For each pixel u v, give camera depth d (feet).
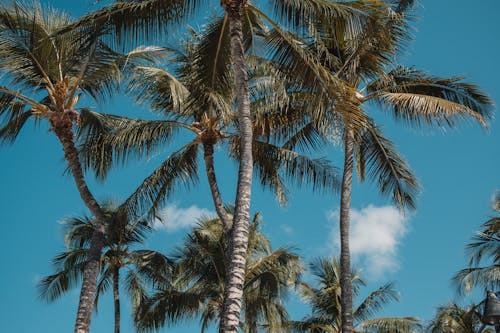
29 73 50.14
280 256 76.48
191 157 58.18
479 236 75.56
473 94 56.80
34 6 49.52
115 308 79.97
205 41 49.03
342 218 54.49
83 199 49.96
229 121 53.11
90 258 48.55
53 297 76.28
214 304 77.82
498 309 25.75
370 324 77.36
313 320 89.81
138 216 57.88
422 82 58.34
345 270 52.39
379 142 59.41
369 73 57.72
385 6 40.32
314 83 40.32
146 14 41.96
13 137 52.44
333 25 41.83
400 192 59.57
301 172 58.13
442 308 84.28
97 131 54.95
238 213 36.55
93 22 41.75
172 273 79.20
